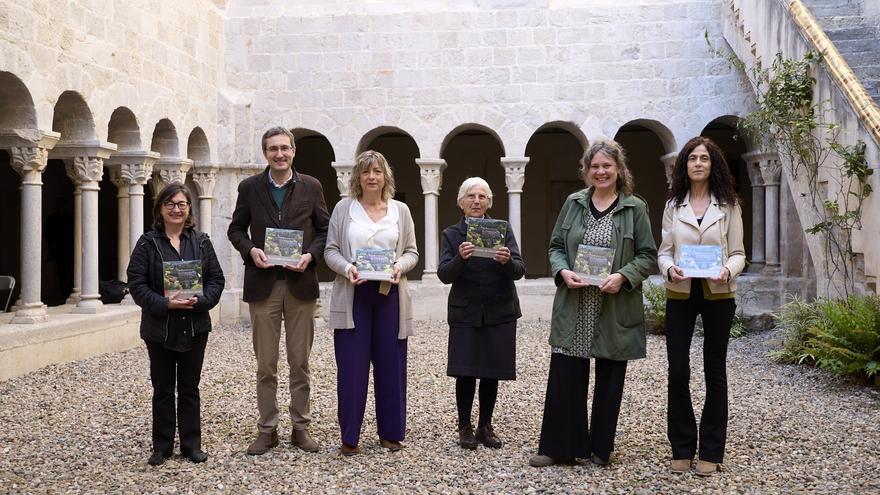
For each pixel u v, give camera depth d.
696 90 11.86
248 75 12.38
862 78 8.41
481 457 4.89
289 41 12.33
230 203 12.17
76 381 7.32
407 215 5.14
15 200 14.95
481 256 4.86
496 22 12.09
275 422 5.06
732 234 4.50
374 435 5.45
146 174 10.02
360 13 12.27
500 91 12.09
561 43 12.03
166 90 10.52
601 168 4.65
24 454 5.01
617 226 4.62
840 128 7.77
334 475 4.56
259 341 5.01
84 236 9.01
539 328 11.16
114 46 9.23
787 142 8.66
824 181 8.25
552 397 4.68
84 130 8.88
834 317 6.99
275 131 5.05
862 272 7.82
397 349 5.02
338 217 5.04
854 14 9.99
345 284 4.93
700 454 4.50
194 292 4.66
